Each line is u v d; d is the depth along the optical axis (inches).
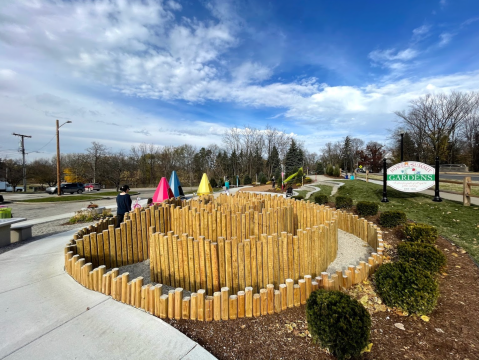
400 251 187.2
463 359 102.3
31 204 738.8
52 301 134.7
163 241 162.2
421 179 399.5
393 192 488.4
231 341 108.9
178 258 156.6
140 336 107.6
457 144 1561.3
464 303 140.9
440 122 1417.3
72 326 113.3
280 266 155.3
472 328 120.6
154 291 124.8
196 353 98.4
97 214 426.0
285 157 2034.9
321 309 105.7
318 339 104.0
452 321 126.2
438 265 170.2
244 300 125.9
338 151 2874.0
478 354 104.7
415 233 228.7
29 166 1897.1
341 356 98.6
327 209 260.5
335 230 216.8
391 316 130.1
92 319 118.9
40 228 353.1
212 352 102.1
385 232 274.7
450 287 158.9
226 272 146.6
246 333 114.3
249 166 2140.7
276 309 129.2
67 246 177.5
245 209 244.2
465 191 340.5
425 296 125.0
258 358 100.0
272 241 150.6
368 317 103.3
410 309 126.9
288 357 101.0
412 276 132.0
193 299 122.5
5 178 1877.5
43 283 156.1
